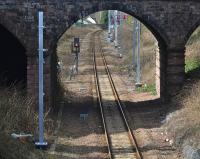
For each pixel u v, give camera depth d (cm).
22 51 3797
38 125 2748
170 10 3509
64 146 2656
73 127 3173
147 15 3478
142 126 3134
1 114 2584
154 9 3484
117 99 4109
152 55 5650
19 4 3291
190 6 3528
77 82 5262
